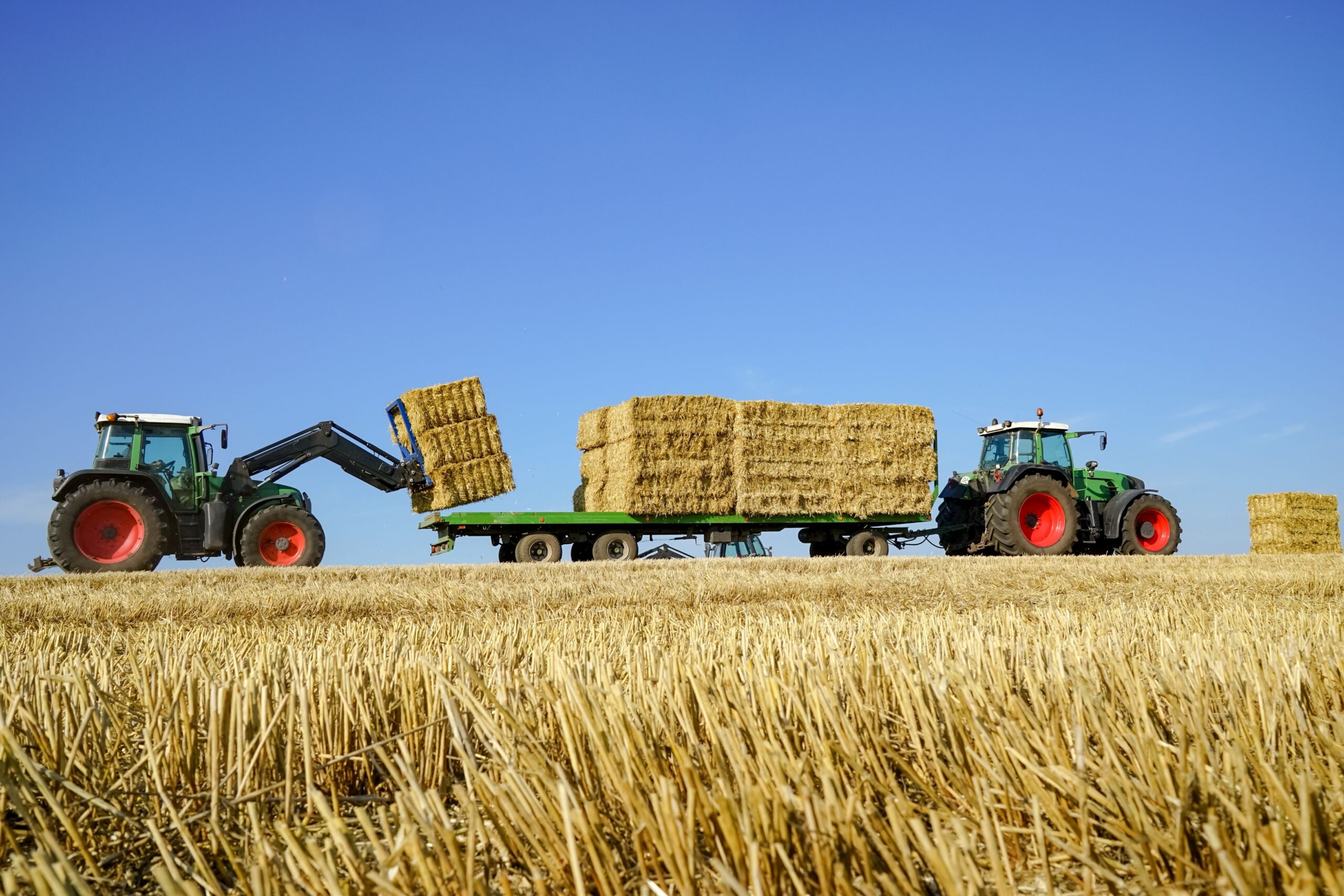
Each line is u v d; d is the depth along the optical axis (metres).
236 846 2.17
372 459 16.17
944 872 1.47
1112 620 5.39
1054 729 2.15
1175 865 1.71
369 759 2.60
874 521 18.91
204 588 8.82
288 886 1.63
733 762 1.92
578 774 2.08
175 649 4.23
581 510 20.03
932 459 19.36
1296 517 23.52
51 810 2.24
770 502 18.06
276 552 13.89
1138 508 17.61
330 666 3.04
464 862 1.78
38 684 2.59
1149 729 2.09
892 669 2.71
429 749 2.55
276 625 6.75
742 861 1.63
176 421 13.91
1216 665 2.68
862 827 1.74
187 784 2.37
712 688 2.50
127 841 2.20
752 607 7.58
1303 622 5.17
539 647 3.94
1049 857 1.88
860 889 1.62
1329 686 2.74
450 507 16.48
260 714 2.51
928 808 2.01
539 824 1.81
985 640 3.80
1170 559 12.99
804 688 2.47
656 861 1.72
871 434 18.86
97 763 2.46
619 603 7.95
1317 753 2.21
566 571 11.29
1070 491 17.12
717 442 17.94
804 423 18.53
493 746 2.18
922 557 12.98
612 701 2.19
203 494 13.82
